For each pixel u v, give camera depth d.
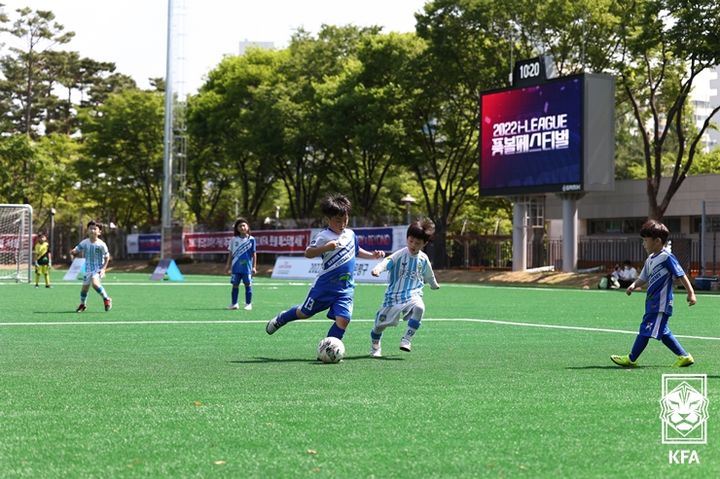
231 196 125.00
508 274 69.19
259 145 90.75
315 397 11.98
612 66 69.75
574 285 61.84
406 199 74.94
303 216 98.50
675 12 59.44
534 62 64.56
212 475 7.75
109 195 118.88
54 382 13.41
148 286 53.50
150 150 113.12
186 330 23.17
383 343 19.95
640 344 15.67
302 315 16.62
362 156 91.62
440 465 8.13
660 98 77.12
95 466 8.06
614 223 87.00
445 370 15.07
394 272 17.06
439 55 75.38
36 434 9.45
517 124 65.75
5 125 124.31
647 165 68.25
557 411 10.95
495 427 9.91
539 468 8.05
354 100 81.00
